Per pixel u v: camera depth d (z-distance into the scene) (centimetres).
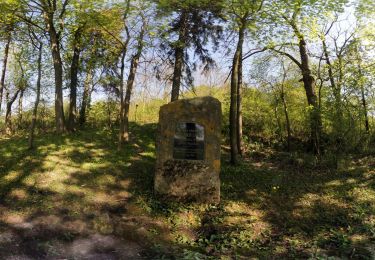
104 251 780
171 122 1030
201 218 935
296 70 1529
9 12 1331
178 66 1467
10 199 939
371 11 1243
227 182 1121
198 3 1219
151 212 945
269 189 1091
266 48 1277
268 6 1099
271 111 1556
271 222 928
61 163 1150
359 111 1213
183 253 737
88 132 1534
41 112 1888
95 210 931
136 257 760
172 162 1015
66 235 820
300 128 1533
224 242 824
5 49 1755
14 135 1653
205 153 1009
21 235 801
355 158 1273
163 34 1320
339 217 938
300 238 851
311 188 1094
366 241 820
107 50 1672
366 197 1023
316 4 1140
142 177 1117
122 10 1343
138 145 1379
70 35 1617
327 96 1244
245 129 1576
